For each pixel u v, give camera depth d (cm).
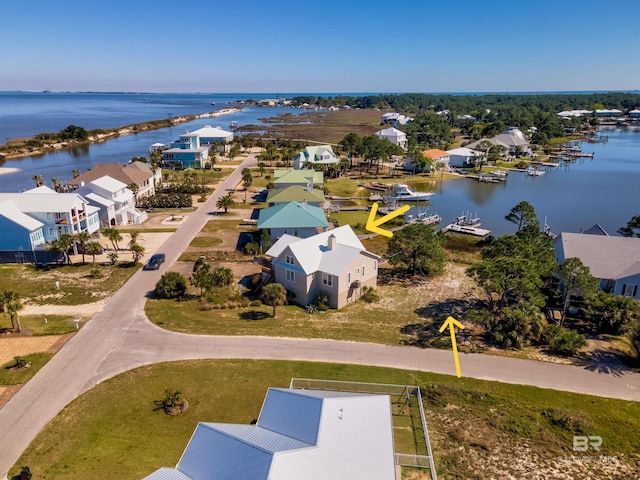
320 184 9588
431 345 3756
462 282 5256
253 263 5747
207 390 3102
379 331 4012
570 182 11494
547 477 2416
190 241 6488
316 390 2770
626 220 8175
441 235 6400
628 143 18538
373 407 2436
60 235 5588
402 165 13488
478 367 3428
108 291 4775
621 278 4512
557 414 2862
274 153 14162
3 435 2655
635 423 2825
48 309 4334
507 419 2845
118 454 2520
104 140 19362
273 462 1886
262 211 6950
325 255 4678
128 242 6412
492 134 18525
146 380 3198
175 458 2502
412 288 5081
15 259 5550
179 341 3747
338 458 2017
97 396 3016
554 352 3659
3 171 12156
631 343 3566
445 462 2488
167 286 4597
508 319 3822
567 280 4047
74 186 8156
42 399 2975
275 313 4356
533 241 5116
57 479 2347
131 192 7850
